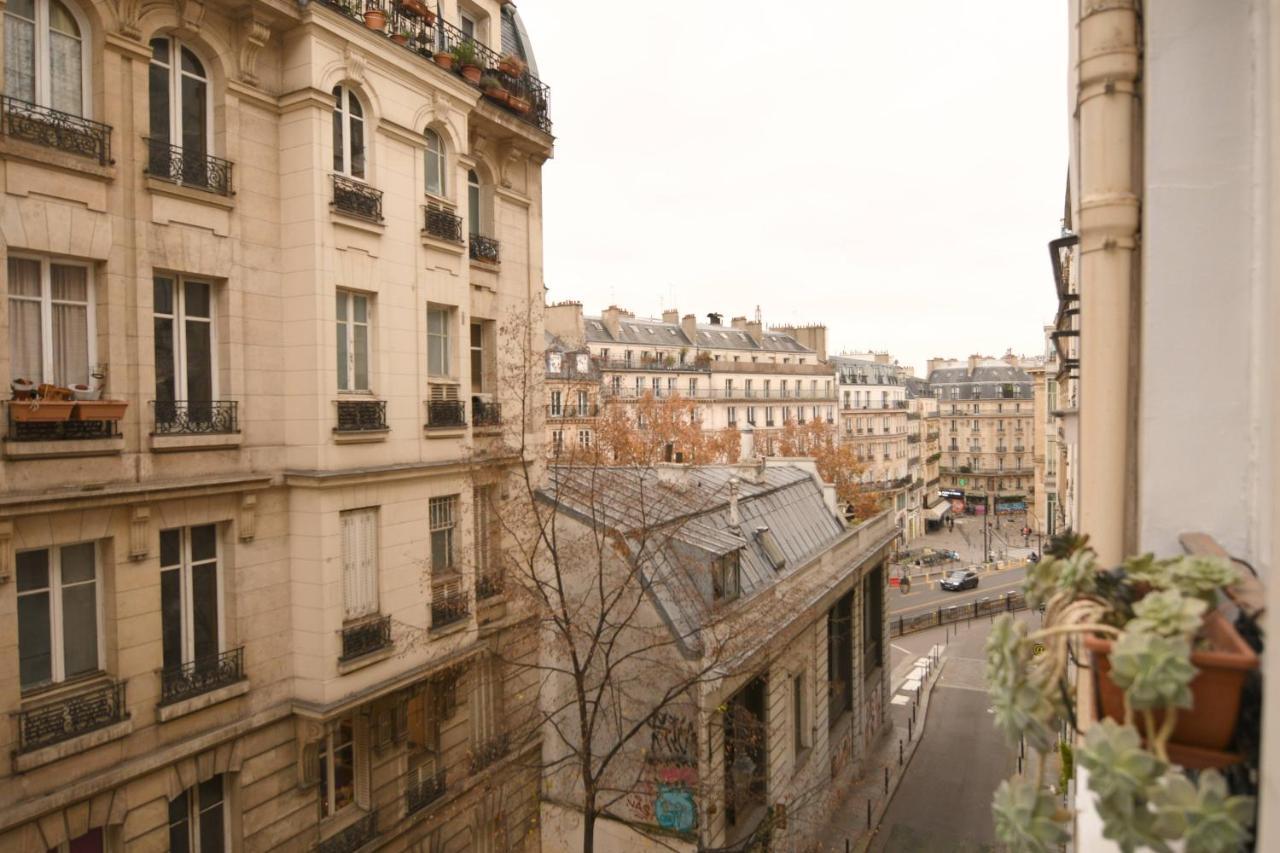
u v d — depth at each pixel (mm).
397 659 14758
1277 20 2074
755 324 78562
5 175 10094
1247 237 3371
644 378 63719
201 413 12539
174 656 12328
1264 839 1905
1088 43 3852
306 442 13516
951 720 34250
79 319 11180
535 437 19531
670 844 16734
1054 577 3043
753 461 27469
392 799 15391
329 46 13547
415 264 15492
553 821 18578
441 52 16047
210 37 12477
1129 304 3758
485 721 18094
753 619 18141
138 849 11477
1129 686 2209
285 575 13664
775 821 18109
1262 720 1979
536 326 19891
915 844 23516
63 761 10664
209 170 12547
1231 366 3396
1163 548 3473
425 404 15758
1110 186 3775
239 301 12984
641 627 15984
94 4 11016
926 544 91188
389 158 14891
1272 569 1935
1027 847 2496
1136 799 2109
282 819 13508
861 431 86375
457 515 16625
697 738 16375
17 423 10180
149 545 11703
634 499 19547
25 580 10594
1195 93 3441
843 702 28047
